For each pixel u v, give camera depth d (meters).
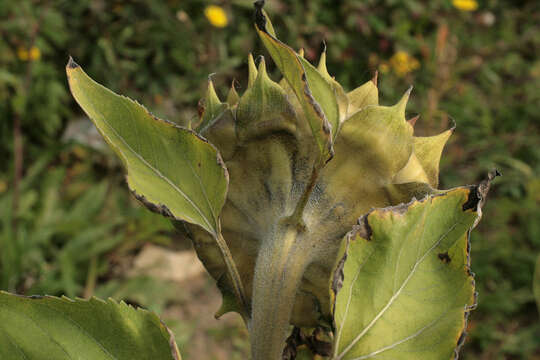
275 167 0.64
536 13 5.71
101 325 0.59
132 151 0.60
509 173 4.00
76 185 3.63
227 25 4.30
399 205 0.60
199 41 4.20
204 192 0.60
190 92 4.13
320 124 0.56
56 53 4.01
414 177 0.62
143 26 4.15
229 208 0.64
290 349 0.68
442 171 3.95
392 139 0.62
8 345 0.58
